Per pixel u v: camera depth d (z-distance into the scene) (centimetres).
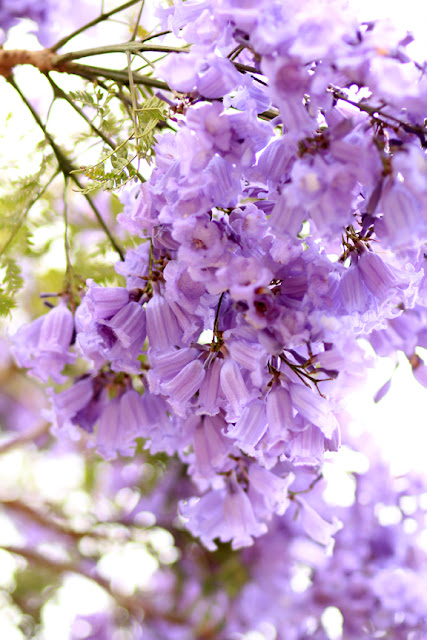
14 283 63
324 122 50
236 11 46
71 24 71
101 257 70
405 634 87
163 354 52
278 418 50
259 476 58
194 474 60
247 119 48
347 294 51
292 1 45
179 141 49
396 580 87
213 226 48
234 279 48
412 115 47
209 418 55
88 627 120
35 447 107
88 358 57
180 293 51
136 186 56
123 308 53
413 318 57
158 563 104
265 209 51
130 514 106
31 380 117
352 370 50
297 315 48
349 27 45
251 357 50
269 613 101
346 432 88
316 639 96
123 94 57
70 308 61
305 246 51
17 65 59
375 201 46
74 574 113
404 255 48
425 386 57
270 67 46
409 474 95
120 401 59
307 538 98
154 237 51
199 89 48
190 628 109
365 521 94
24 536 121
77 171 53
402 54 47
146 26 67
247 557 100
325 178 46
